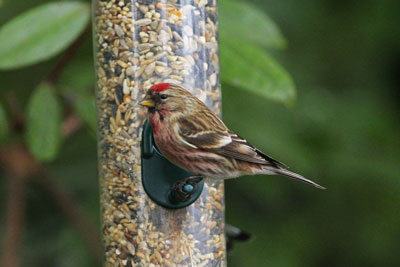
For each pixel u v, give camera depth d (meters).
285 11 13.12
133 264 8.95
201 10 9.30
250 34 9.07
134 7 9.12
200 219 9.09
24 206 11.65
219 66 9.02
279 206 12.60
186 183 8.81
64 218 12.22
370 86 13.62
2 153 11.43
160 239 8.91
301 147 11.69
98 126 9.30
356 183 12.76
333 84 13.48
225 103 11.44
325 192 12.73
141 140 8.96
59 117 9.38
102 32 9.23
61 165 12.09
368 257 12.95
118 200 9.06
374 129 12.91
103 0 9.21
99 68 9.27
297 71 13.02
